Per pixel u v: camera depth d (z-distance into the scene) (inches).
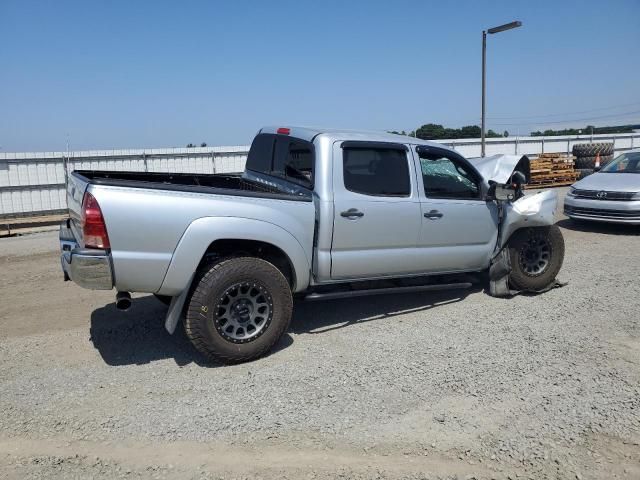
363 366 173.5
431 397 152.3
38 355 185.2
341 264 194.4
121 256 156.1
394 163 205.9
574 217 436.8
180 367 174.1
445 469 120.1
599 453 126.0
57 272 315.3
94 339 199.8
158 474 118.7
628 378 163.0
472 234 229.9
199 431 135.5
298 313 228.4
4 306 243.6
